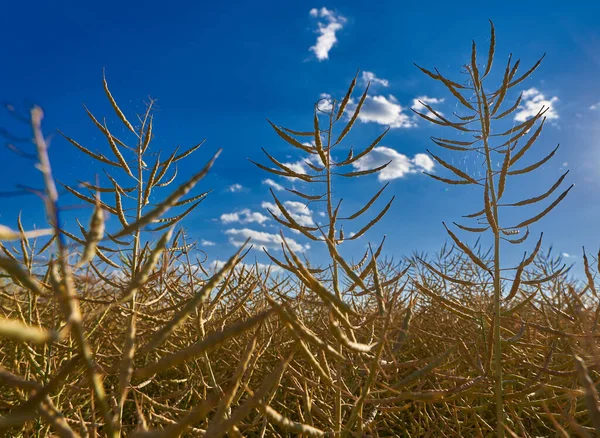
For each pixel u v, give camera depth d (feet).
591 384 2.61
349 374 6.45
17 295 6.37
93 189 4.88
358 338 6.05
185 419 2.25
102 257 5.03
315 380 6.12
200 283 6.98
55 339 1.86
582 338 5.04
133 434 2.24
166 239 2.52
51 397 5.06
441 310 9.12
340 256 3.59
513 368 7.34
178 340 7.38
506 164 5.32
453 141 5.98
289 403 8.48
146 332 6.22
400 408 4.67
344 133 5.21
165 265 5.00
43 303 6.40
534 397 6.95
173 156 5.74
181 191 2.19
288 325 2.85
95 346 5.79
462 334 7.80
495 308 5.26
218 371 8.46
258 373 7.93
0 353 6.31
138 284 2.40
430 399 4.39
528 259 5.04
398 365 4.36
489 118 5.85
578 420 6.81
